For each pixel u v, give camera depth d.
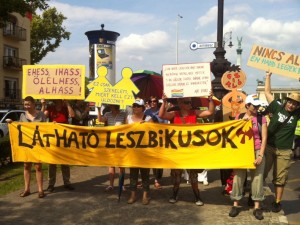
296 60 5.52
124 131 5.41
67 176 6.16
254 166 4.81
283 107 5.06
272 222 4.64
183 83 5.42
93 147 5.54
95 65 14.71
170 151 5.27
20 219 4.70
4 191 6.05
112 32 14.67
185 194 5.96
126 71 5.77
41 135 5.66
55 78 5.93
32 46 38.62
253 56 5.68
